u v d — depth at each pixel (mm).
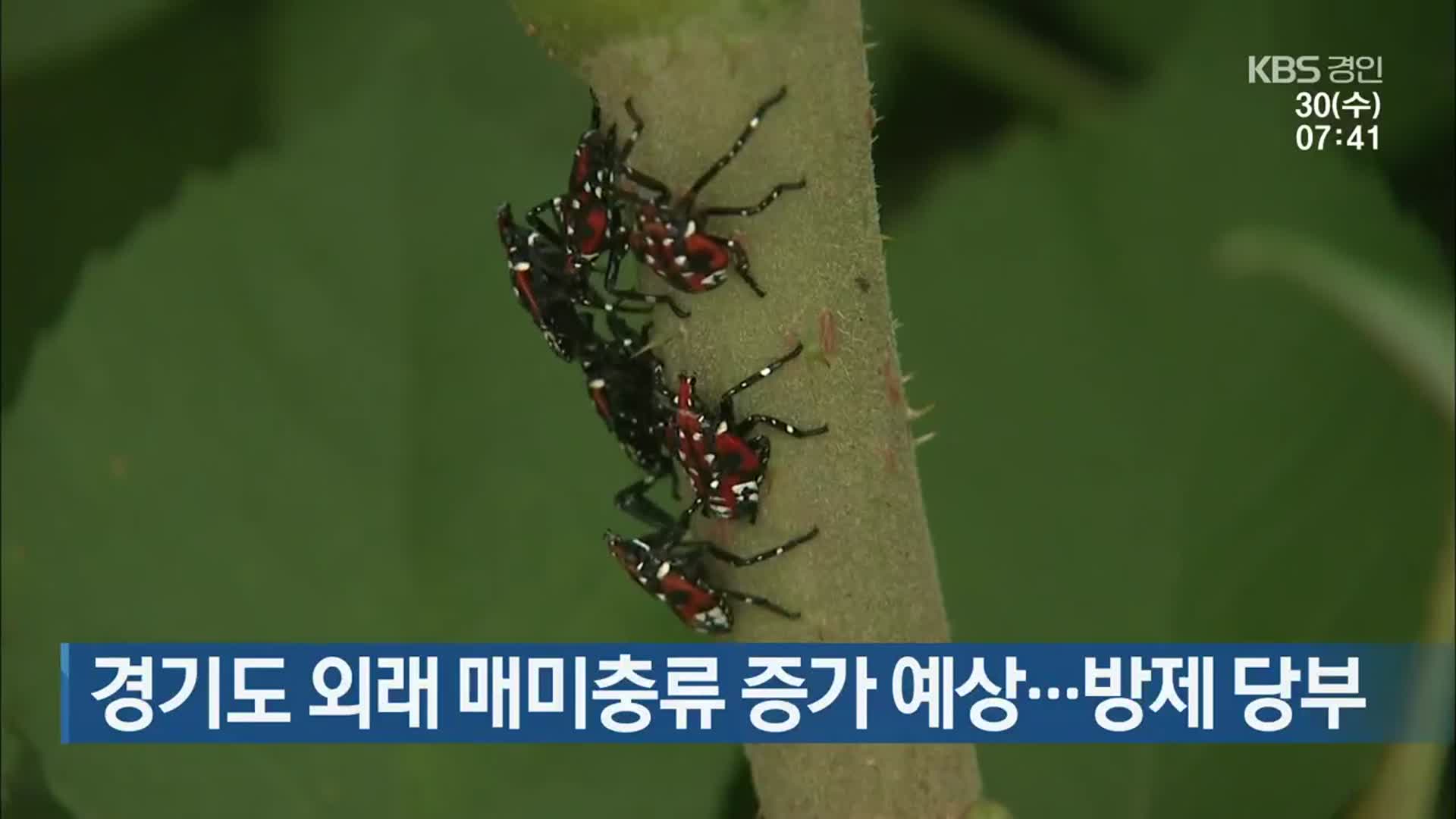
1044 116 354
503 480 292
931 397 318
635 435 270
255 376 296
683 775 286
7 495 293
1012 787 300
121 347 297
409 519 292
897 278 323
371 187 301
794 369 233
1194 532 312
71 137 352
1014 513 313
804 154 229
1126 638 308
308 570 291
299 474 293
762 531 239
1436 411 314
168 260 299
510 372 295
